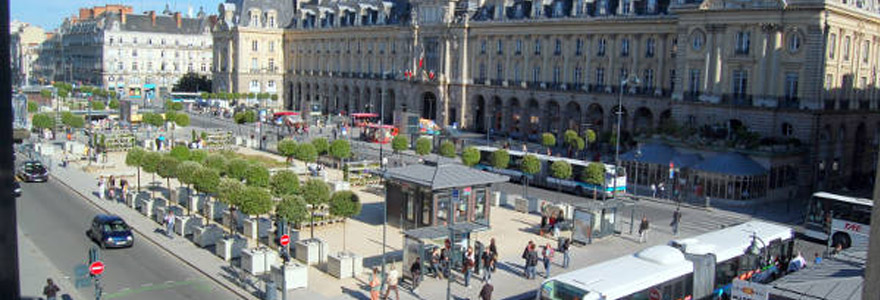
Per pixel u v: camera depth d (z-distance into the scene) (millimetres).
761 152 67875
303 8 164000
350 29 145000
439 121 123500
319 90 157625
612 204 51375
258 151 94000
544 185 73250
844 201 50719
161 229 49812
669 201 67000
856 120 80000
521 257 45438
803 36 71750
